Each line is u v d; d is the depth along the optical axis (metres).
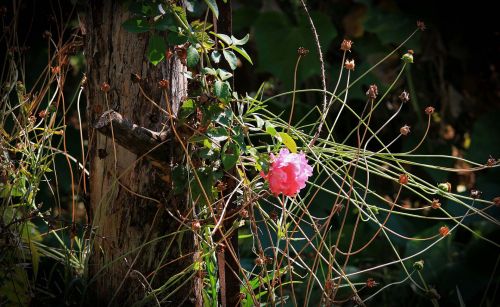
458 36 3.17
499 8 3.13
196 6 2.00
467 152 3.05
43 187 2.85
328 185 2.92
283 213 2.02
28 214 2.21
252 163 2.08
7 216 2.25
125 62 2.04
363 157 2.14
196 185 2.00
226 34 2.07
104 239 2.09
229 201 2.09
